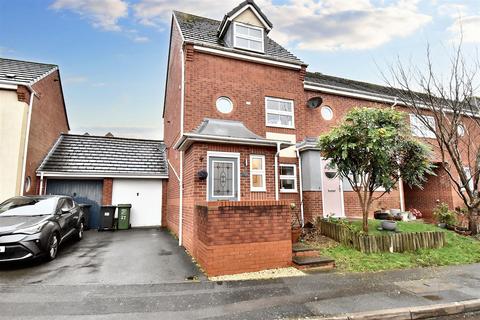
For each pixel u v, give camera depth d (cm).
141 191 1429
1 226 648
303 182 1124
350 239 810
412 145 822
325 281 571
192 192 810
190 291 512
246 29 1180
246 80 1113
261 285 545
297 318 409
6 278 576
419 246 811
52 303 455
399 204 1309
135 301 466
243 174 866
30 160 1144
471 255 784
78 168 1331
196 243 722
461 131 1356
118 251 833
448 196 1405
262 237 645
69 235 881
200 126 950
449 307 453
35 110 1170
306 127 1220
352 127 814
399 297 489
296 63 1195
